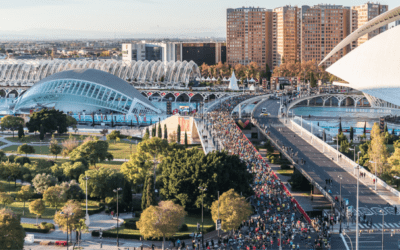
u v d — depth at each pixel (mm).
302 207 177625
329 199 174125
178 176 164375
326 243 137750
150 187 159000
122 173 185750
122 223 158000
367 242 142375
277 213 164000
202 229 140000
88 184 173000
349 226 154625
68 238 144125
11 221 126625
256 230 147625
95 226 155125
